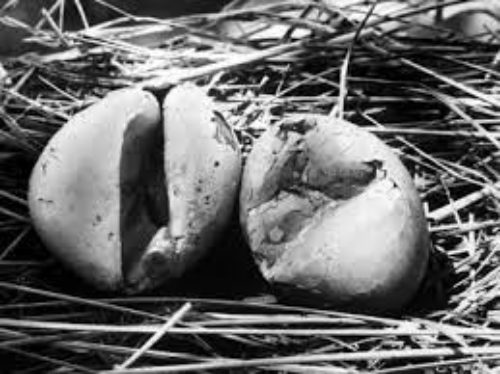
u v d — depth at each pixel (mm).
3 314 396
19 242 416
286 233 391
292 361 372
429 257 407
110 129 393
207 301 389
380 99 445
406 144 434
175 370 368
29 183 401
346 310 386
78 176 390
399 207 381
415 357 377
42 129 436
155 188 401
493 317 392
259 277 409
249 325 388
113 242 385
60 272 410
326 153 392
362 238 379
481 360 374
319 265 379
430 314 394
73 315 392
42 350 386
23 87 455
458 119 442
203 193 388
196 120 396
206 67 449
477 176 426
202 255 395
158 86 411
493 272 401
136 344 386
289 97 449
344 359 372
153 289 397
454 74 455
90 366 382
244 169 397
